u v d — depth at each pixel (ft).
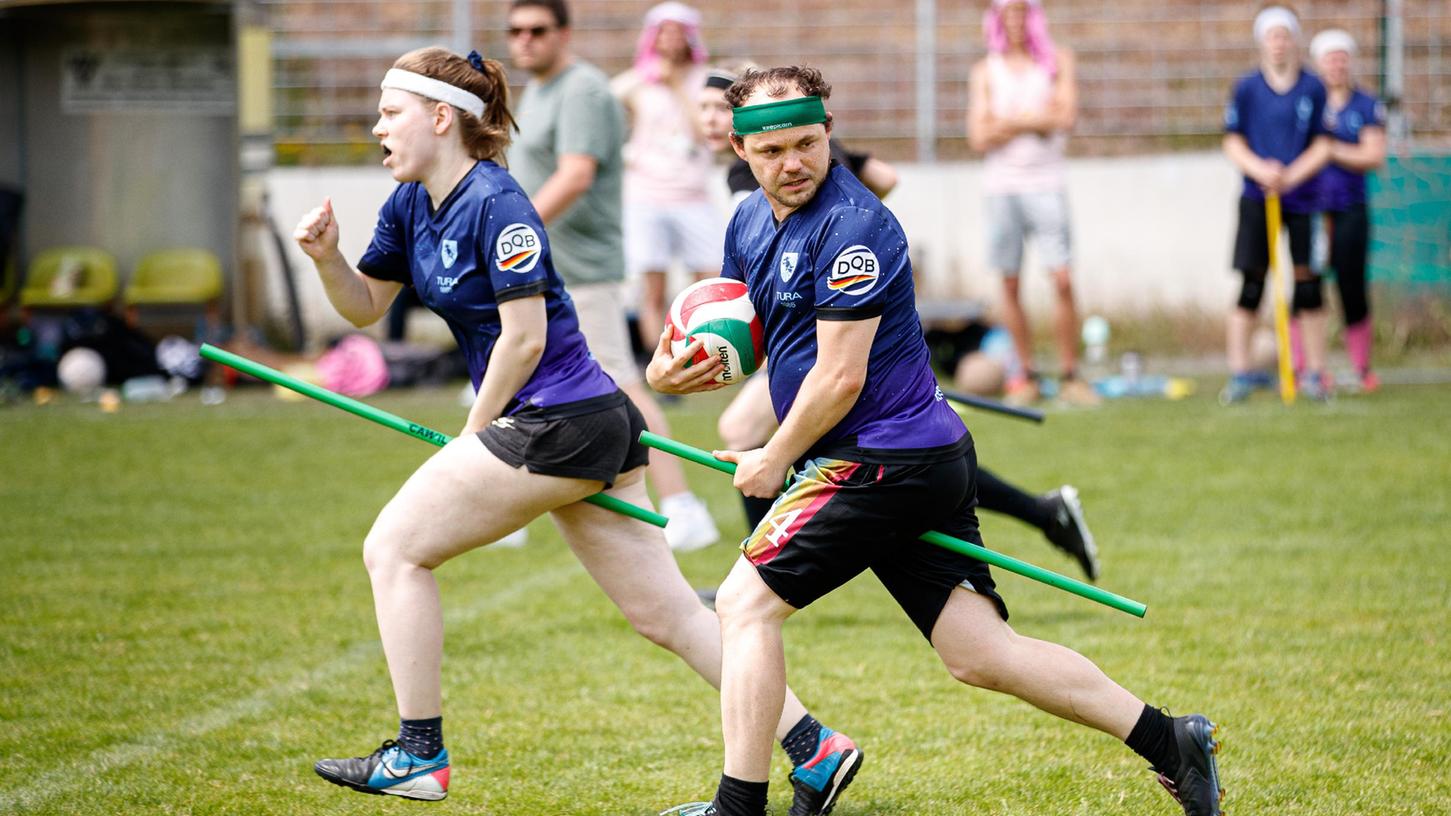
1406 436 74.13
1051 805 29.68
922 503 26.25
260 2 105.40
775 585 26.68
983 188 115.34
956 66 123.34
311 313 112.27
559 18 50.80
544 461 28.81
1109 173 114.42
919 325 27.04
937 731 34.47
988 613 27.25
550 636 43.09
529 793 30.76
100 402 94.12
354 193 116.47
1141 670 38.63
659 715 35.91
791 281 26.32
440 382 99.19
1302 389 90.48
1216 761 30.19
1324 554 51.34
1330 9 120.67
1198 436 75.82
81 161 109.09
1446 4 114.42
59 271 106.52
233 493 64.85
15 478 68.13
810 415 25.82
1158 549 52.65
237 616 45.19
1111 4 124.98
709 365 27.86
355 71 123.03
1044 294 114.42
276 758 32.91
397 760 28.07
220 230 109.09
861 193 26.30
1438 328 107.86
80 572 50.60
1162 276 114.21
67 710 36.17
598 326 51.88
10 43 107.96
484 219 28.76
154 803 30.01
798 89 25.62
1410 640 41.11
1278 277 85.76
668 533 54.54
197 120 108.68
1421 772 31.27
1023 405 88.69
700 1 127.34
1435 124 114.42
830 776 29.01
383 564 28.68
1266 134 84.64
